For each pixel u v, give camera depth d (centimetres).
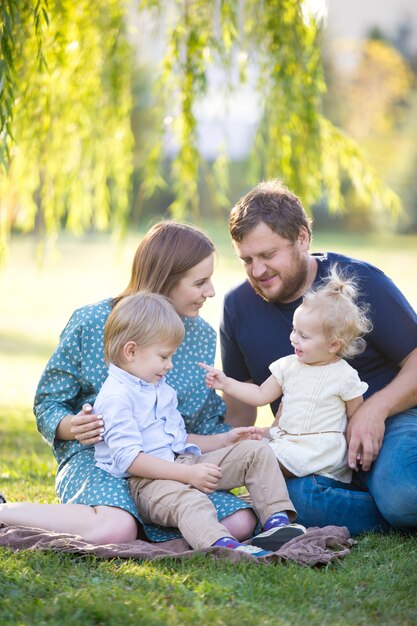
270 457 326
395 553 310
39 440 596
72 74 648
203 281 353
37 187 705
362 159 698
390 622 247
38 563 280
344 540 317
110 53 650
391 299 363
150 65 700
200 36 620
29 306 1465
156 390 337
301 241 361
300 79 623
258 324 380
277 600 258
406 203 2755
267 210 353
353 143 696
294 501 343
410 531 335
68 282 1803
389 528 343
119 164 732
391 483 322
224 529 306
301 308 346
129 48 670
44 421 340
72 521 312
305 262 366
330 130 692
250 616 243
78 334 346
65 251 2502
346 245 2536
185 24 621
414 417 350
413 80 2695
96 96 674
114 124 696
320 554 297
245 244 357
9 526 312
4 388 823
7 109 423
